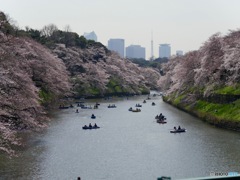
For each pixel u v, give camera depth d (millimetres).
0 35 47656
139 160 37062
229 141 45312
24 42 67562
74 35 147625
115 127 59938
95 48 154500
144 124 63344
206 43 72438
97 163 35750
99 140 48062
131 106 97875
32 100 44000
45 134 50938
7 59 42094
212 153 39188
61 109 86312
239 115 54219
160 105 99750
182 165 34750
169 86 120750
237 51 58469
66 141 46500
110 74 146500
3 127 34000
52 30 143250
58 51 122000
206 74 68375
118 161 36656
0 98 35469
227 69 59750
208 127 57250
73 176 31250
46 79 72938
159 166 34562
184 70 87000
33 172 32031
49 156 37938
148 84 177125
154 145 44656
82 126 60125
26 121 39688
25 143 43469
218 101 64562
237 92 60062
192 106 76688
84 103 105125
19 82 42656
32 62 67062
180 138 48625
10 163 34625
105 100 118812
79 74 127688
